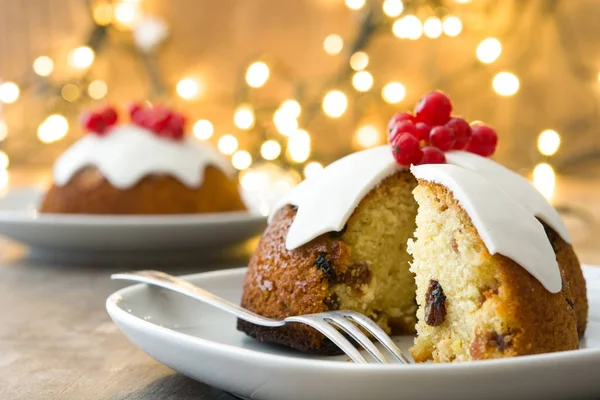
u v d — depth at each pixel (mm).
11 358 438
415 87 1035
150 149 646
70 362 433
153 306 451
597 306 464
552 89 1033
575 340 393
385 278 441
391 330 448
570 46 1020
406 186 438
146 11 1087
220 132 1099
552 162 1017
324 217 430
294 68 1075
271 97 1074
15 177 1055
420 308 408
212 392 400
